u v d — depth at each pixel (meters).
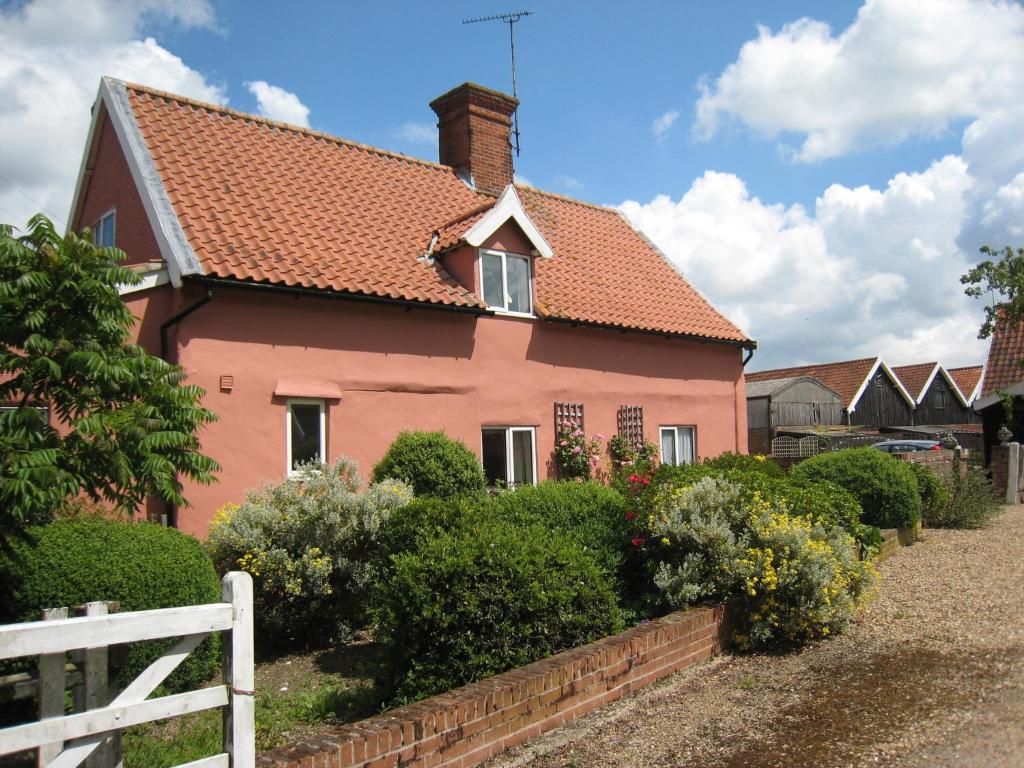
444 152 17.02
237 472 9.63
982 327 20.06
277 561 7.40
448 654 5.53
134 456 4.85
